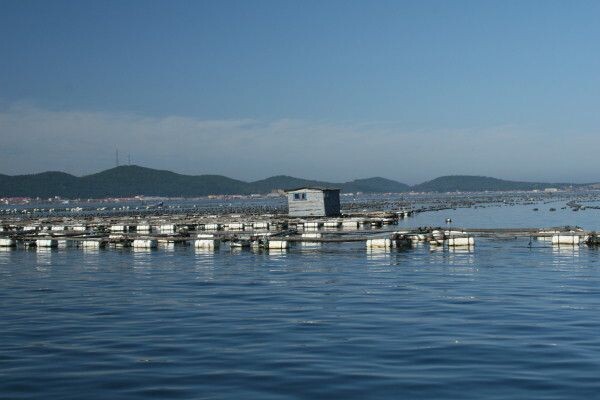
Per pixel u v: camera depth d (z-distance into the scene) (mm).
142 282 30781
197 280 31141
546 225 78375
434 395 12852
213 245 49938
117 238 54125
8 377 14508
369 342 17281
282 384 13727
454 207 150875
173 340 17922
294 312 21938
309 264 37656
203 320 20766
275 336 18219
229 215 101938
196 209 167875
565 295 24969
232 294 26375
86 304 24406
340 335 18203
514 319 20125
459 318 20422
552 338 17391
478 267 34969
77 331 19344
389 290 26844
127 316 21703
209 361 15633
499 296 24922
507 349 16266
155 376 14453
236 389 13453
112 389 13562
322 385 13609
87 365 15445
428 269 34281
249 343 17422
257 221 74125
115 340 18031
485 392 12977
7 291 28266
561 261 37406
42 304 24547
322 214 83688
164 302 24594
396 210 122750
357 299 24578
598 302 23234
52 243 54375
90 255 46594
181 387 13625
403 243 49500
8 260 43562
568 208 135500
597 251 43156
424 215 112562
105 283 30688
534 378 13828
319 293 26266
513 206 155875
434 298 24578
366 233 57875
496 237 51281
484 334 18031
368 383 13688
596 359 15211
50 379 14320
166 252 47656
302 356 15938
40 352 16734
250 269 35562
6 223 85188
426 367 14797
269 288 27938
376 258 40500
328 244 51688
